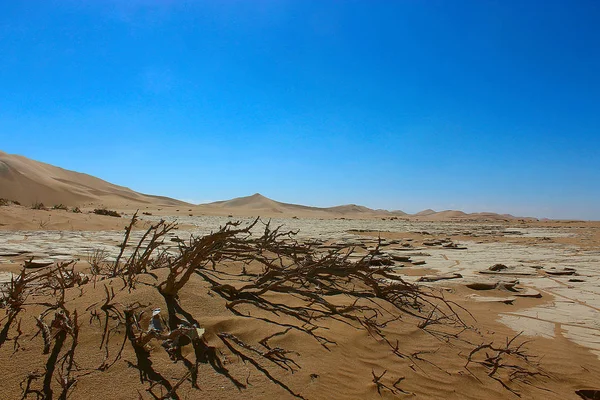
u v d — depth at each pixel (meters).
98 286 4.00
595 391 3.48
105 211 26.83
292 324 3.93
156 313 3.34
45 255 9.70
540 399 3.28
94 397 2.46
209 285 4.55
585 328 5.35
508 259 13.10
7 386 2.46
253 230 23.33
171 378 2.73
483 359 3.92
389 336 4.16
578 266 11.70
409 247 16.39
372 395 2.96
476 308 6.24
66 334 3.02
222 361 3.03
